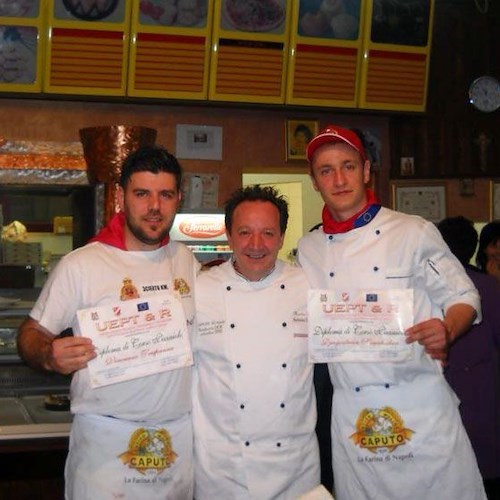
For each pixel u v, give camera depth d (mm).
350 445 2570
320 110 5422
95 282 2461
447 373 3414
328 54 5309
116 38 4945
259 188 2615
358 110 5453
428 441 2523
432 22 5461
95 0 4863
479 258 4441
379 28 5367
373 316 2492
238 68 5168
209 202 5523
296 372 2553
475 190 6020
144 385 2438
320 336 2504
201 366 2580
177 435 2508
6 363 3430
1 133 5156
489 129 6109
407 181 5930
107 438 2449
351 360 2488
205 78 5133
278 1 5141
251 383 2514
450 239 3564
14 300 3564
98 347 2361
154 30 4984
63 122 5250
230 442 2510
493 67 6102
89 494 2436
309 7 5207
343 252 2609
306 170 5719
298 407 2541
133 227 2447
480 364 3414
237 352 2533
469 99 6051
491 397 3418
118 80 5008
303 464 2549
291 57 5242
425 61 5512
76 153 3871
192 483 2555
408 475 2535
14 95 4926
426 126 5984
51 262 3754
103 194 3629
